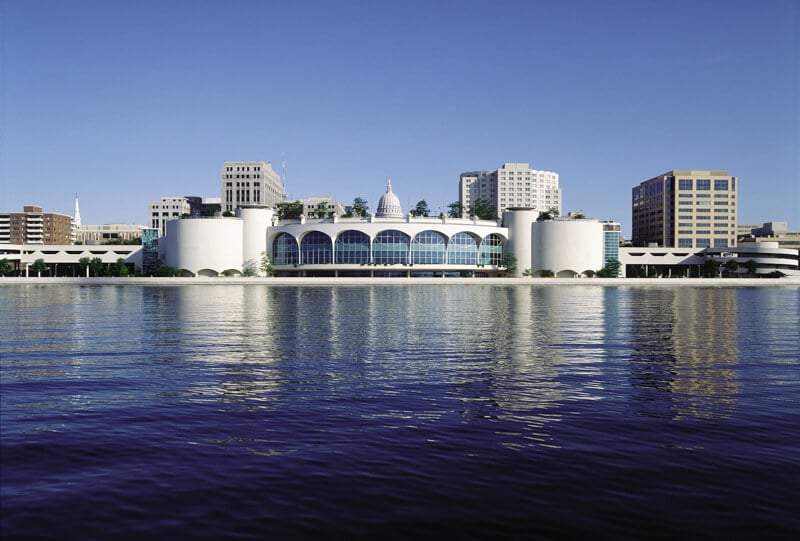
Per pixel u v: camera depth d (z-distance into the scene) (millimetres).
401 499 14891
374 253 189625
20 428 20547
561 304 86938
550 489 15617
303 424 21281
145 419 21828
